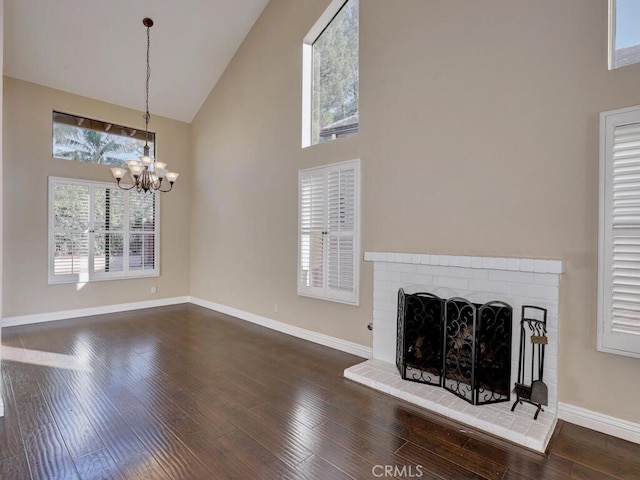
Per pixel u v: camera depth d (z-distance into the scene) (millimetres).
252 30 5004
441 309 2795
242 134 5211
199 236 6211
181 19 4605
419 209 3137
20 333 4367
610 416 2236
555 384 2395
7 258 4645
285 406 2584
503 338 2562
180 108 6035
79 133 5285
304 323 4242
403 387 2758
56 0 4027
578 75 2334
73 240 5156
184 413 2471
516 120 2594
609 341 2211
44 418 2383
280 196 4570
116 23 4430
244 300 5195
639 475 1864
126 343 4039
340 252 3764
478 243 2787
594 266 2285
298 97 4309
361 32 3605
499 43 2668
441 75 2988
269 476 1839
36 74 4734
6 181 4621
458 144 2893
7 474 1827
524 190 2562
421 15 3117
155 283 6062
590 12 2285
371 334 3516
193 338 4254
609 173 2201
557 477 1846
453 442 2146
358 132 3629
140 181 3979
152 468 1892
